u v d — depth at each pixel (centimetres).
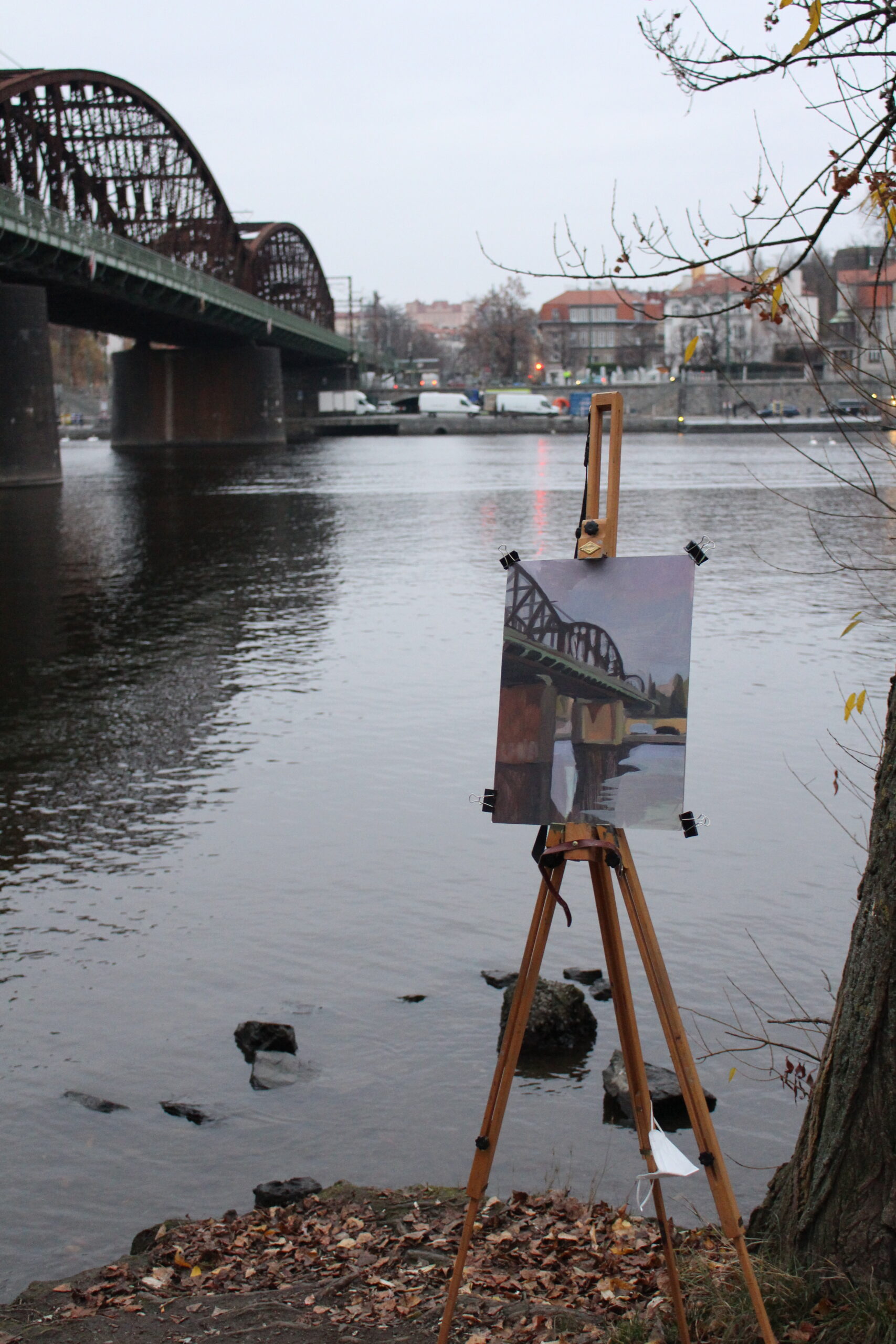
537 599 397
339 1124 819
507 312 18638
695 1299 424
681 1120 817
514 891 1214
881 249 565
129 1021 965
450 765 1634
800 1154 434
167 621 2783
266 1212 644
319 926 1135
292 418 15262
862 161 496
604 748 380
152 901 1202
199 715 1925
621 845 375
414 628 2611
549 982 948
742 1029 920
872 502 5144
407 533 4466
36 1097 857
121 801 1516
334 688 2075
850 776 1526
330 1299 489
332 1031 942
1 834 1404
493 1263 521
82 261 6569
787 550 3731
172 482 7088
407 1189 662
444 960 1066
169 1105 842
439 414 15112
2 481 6688
